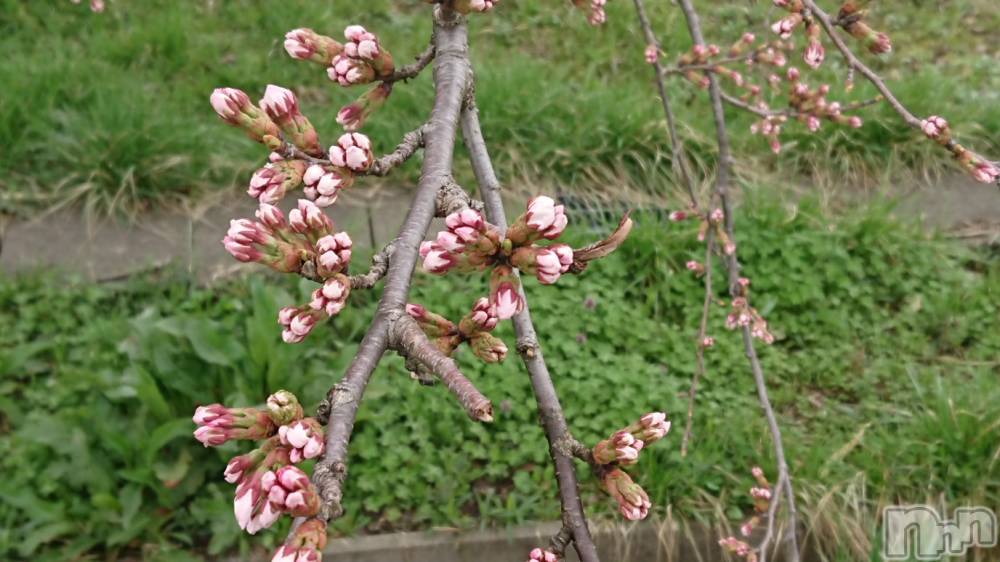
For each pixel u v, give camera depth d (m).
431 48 1.80
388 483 4.14
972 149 5.91
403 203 5.37
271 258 1.41
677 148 3.42
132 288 4.75
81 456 3.93
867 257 5.30
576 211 5.34
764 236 5.25
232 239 1.41
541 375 1.52
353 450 4.22
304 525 1.07
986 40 7.09
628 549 3.98
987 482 4.09
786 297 5.05
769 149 5.79
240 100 1.51
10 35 6.01
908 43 7.00
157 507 3.96
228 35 6.27
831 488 4.10
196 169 5.27
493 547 4.02
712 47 3.23
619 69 6.49
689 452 4.24
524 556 4.04
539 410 1.50
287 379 4.20
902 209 5.64
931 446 4.17
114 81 5.51
